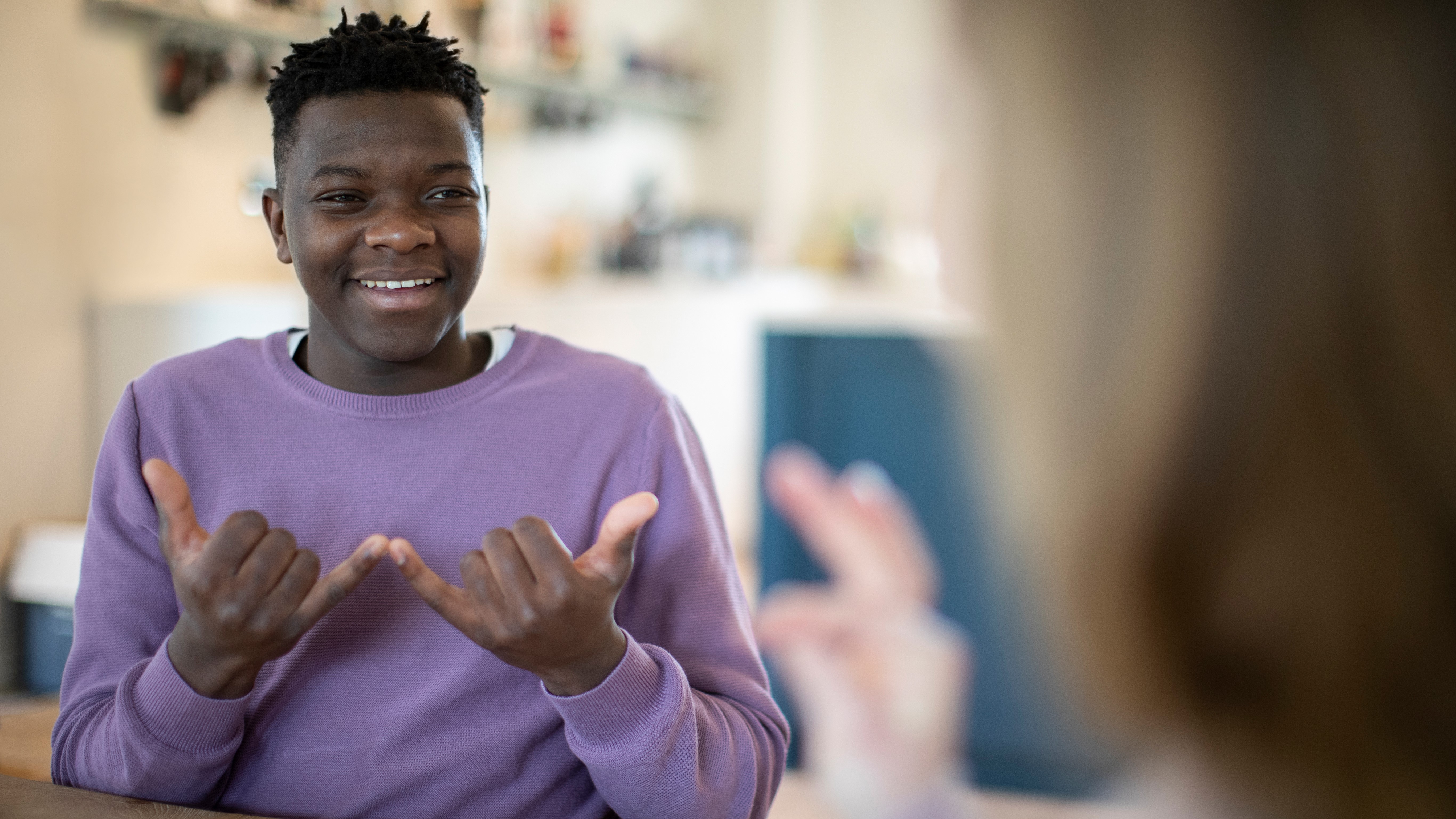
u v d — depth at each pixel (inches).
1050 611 7.0
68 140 99.3
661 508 39.6
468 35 138.0
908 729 11.4
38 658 94.4
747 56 215.8
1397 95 6.4
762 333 59.7
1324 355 6.3
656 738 31.6
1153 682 6.8
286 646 30.0
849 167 237.0
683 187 209.8
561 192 169.9
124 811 29.7
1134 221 6.6
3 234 94.7
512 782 36.9
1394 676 6.3
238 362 40.3
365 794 36.4
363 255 35.7
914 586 11.3
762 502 63.5
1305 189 6.4
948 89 7.2
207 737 32.5
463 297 37.3
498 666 36.5
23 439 97.3
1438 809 6.3
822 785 11.8
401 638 37.0
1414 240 6.3
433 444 38.4
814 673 11.7
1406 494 6.2
